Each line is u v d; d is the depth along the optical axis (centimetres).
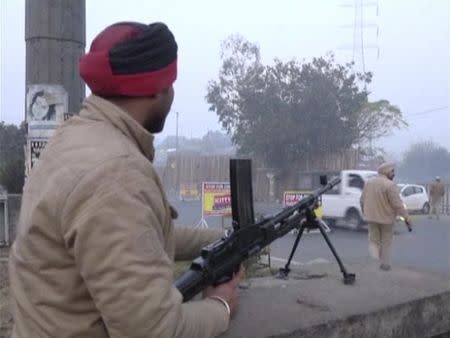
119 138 128
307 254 1080
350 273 353
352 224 1544
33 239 125
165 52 136
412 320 316
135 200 118
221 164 3241
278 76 3112
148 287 113
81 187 117
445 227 1730
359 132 3406
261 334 242
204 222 1268
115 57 130
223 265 168
